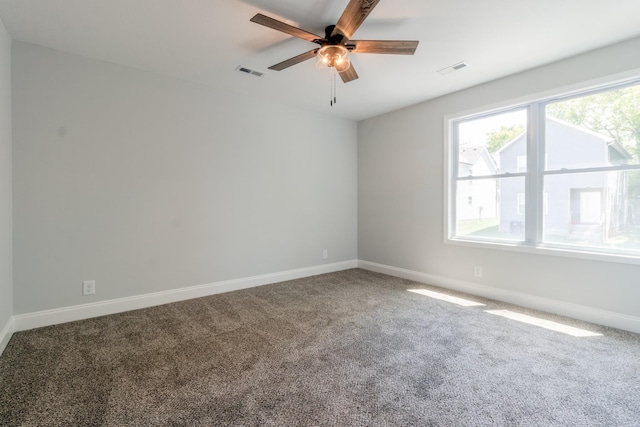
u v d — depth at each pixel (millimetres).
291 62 2342
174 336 2447
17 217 2514
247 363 2035
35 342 2328
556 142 2959
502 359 2084
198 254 3467
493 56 2762
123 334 2482
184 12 2127
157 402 1634
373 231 4770
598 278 2676
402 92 3660
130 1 2002
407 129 4227
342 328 2602
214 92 3535
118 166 2961
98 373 1912
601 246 2711
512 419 1508
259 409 1578
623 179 2594
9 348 2229
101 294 2898
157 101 3162
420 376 1883
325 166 4625
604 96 2674
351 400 1650
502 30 2346
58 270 2695
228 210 3684
